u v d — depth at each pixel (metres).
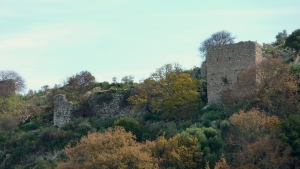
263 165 99.69
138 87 140.38
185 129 117.56
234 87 123.69
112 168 100.69
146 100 135.75
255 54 125.31
